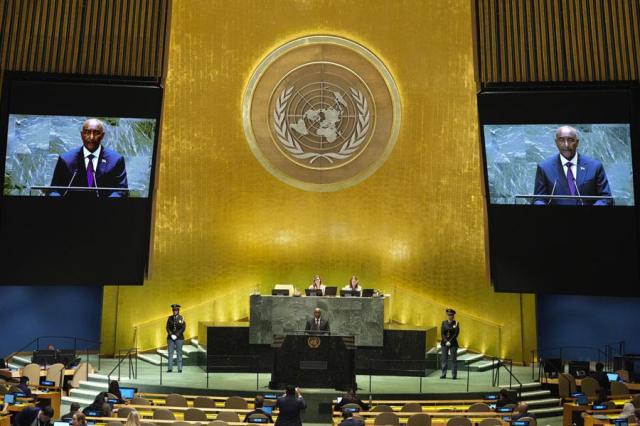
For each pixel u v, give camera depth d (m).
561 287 17.61
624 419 11.52
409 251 19.50
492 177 17.98
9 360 18.78
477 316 19.17
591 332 20.22
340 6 19.98
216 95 19.77
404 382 16.52
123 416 12.00
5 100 18.02
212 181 19.61
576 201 17.62
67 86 18.08
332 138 19.86
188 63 19.72
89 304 20.47
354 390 14.68
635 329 19.92
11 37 18.33
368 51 19.88
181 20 19.75
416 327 18.12
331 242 19.67
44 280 17.75
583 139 17.70
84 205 17.91
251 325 17.58
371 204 19.70
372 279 19.52
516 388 15.95
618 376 16.06
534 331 19.02
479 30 18.84
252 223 19.66
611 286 17.47
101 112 18.12
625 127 17.61
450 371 18.08
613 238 17.48
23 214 17.80
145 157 18.19
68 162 17.95
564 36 18.52
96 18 18.67
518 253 17.78
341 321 17.56
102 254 17.89
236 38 19.91
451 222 19.44
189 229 19.45
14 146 17.89
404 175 19.69
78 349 20.30
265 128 19.88
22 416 11.02
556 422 14.68
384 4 19.95
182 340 17.45
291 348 15.33
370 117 19.84
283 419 11.25
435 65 19.73
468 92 19.55
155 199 19.02
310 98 19.94
